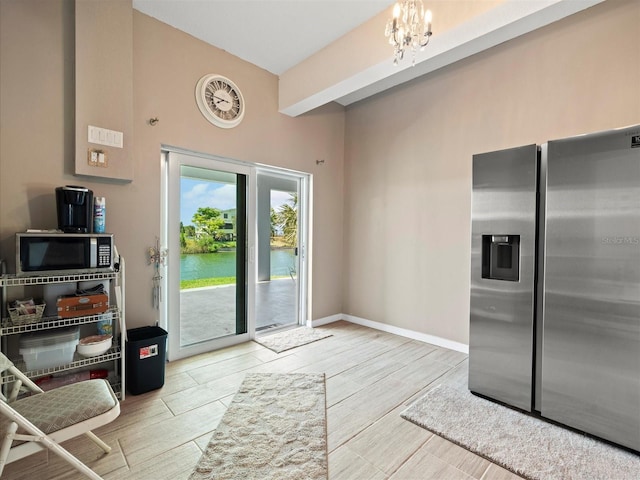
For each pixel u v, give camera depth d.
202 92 2.82
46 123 2.06
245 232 3.32
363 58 2.60
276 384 2.37
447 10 2.13
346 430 1.83
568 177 1.83
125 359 2.24
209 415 1.96
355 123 4.10
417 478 1.48
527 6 1.89
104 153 2.20
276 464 1.54
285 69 3.33
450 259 3.18
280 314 3.90
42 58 2.04
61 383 2.06
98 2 2.17
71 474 1.49
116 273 2.11
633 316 1.64
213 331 3.11
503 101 2.80
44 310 2.00
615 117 2.26
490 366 2.18
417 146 3.45
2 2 1.92
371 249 3.91
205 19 2.57
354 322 4.11
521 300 2.04
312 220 3.88
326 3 2.37
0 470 1.13
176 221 2.80
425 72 3.31
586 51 2.37
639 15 2.16
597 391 1.75
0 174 1.93
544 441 1.73
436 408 2.06
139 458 1.58
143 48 2.49
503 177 2.11
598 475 1.49
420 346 3.23
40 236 1.80
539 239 1.99
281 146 3.50
